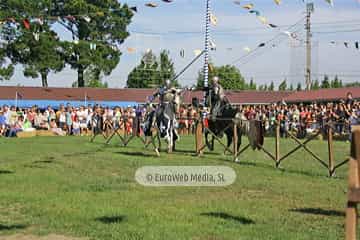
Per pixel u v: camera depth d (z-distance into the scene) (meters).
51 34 46.00
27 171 14.34
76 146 23.31
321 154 20.19
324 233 7.69
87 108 35.19
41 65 46.06
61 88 50.25
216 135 20.08
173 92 19.39
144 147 22.47
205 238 7.36
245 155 19.56
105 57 49.53
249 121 17.25
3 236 7.51
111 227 7.89
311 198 10.59
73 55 47.75
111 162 16.62
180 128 35.38
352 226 4.56
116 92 51.53
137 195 10.70
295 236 7.50
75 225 8.03
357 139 4.60
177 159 17.61
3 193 10.67
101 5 46.41
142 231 7.64
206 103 21.27
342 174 14.32
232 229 7.87
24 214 8.85
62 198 10.22
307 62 52.03
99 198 10.30
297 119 30.77
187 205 9.66
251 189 11.67
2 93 46.84
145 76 67.62
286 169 15.22
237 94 57.44
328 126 14.14
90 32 47.00
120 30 48.69
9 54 45.94
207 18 27.78
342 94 46.41
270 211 9.26
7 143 25.05
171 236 7.39
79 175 13.66
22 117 33.22
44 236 7.51
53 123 33.97
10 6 41.91
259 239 7.30
